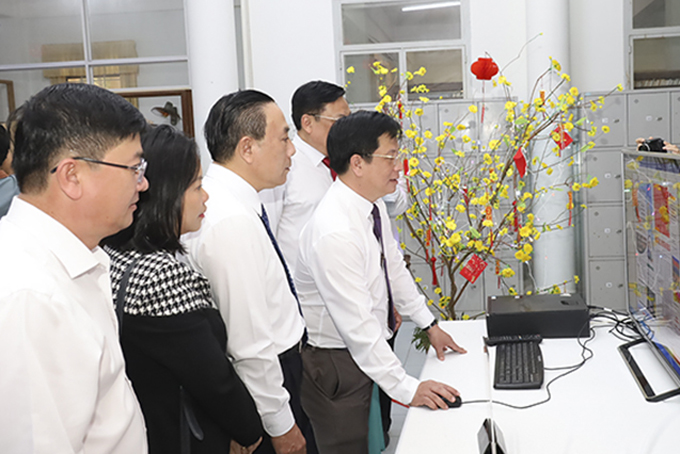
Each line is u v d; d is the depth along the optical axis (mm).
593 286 4688
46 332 815
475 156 4668
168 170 1276
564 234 4641
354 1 5266
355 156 1744
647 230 1740
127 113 936
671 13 4848
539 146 4551
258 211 1630
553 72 4680
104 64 5816
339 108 2387
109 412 958
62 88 917
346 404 1863
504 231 2756
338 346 1896
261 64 5410
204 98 5070
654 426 1329
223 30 5023
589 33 4957
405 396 1559
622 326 2029
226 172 1607
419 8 5223
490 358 1808
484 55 5125
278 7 5340
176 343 1225
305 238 1862
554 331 1938
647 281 1755
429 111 4738
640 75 4957
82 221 922
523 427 1359
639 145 2062
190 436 1275
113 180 917
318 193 2447
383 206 2080
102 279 1025
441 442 1315
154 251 1280
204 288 1323
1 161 2270
